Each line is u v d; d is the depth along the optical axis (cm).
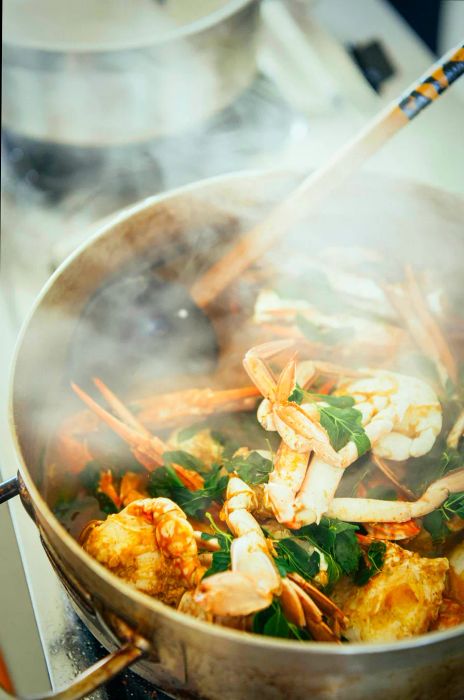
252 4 90
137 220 79
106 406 78
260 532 65
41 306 71
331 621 63
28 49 85
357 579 65
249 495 68
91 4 100
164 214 80
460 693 61
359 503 68
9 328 85
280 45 108
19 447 62
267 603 61
